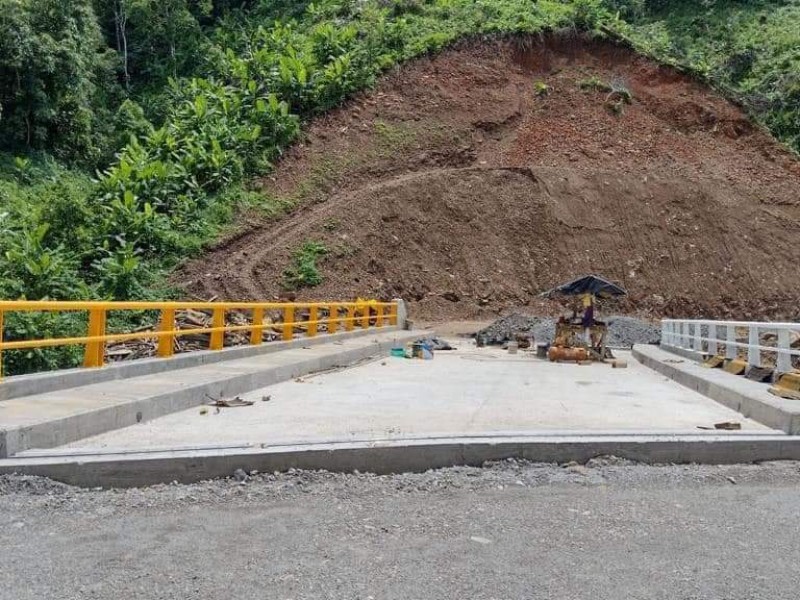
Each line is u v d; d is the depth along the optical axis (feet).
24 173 119.14
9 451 22.20
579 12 165.58
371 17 165.68
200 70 166.61
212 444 23.90
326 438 25.09
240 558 16.01
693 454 25.02
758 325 42.91
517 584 14.75
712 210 134.41
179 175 120.26
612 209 133.69
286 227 120.26
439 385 45.37
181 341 69.87
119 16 177.68
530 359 69.67
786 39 174.29
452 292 120.16
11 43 125.08
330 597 14.07
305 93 141.59
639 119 151.02
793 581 15.07
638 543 17.22
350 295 112.57
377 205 125.80
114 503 19.88
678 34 188.75
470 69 154.10
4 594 14.10
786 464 24.80
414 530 17.94
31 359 68.49
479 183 133.90
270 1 194.39
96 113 148.36
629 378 53.47
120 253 101.35
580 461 24.54
